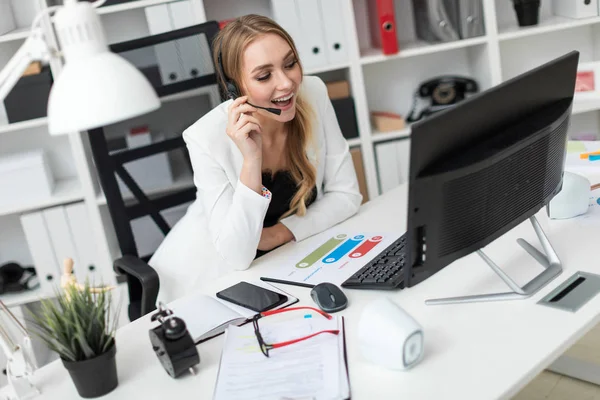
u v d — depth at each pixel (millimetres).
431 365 1204
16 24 3062
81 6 1072
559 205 1666
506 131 1363
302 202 1940
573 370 2166
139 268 1941
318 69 3006
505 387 1117
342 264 1644
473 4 3010
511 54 3426
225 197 1864
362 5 3258
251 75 1822
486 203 1337
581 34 3408
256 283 1640
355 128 3125
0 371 2914
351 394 1161
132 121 2623
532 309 1318
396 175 3188
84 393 1277
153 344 1322
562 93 1494
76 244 3061
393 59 3354
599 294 1336
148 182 2684
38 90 2855
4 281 3127
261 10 3211
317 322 1389
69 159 3277
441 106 3258
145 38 2129
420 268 1312
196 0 2852
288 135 1974
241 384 1225
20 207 2971
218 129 1901
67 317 1243
